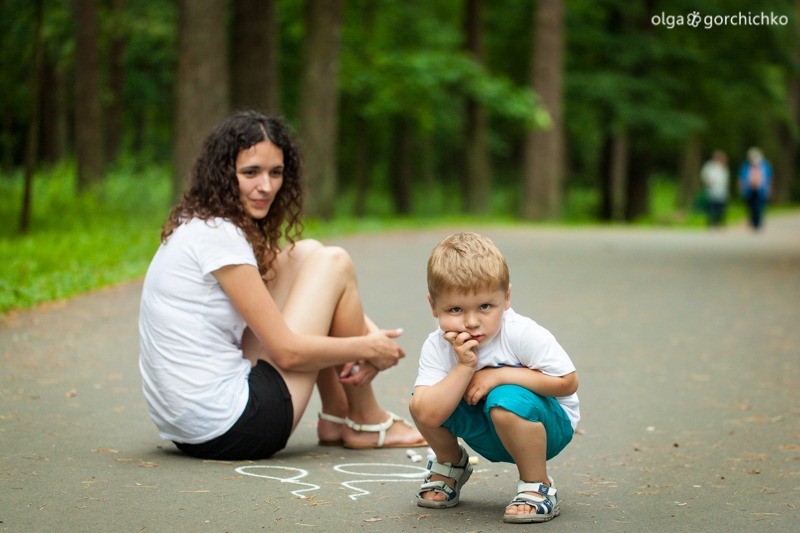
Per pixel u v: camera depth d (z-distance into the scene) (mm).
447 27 33188
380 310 10398
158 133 32938
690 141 37844
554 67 32500
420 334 9062
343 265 5035
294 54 31453
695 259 17344
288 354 4770
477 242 3859
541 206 32750
